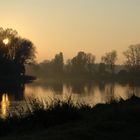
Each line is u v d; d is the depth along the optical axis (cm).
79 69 18538
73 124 1572
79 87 9038
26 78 12094
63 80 15625
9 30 12125
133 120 1559
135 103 1978
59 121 1689
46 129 1574
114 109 1711
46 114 1708
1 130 1631
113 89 7675
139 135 1371
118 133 1402
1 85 9888
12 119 1750
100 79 16962
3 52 11512
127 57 15262
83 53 18488
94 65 18438
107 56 17362
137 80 14788
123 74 15662
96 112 1862
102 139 1325
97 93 5891
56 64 19300
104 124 1471
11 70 11419
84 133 1356
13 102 4319
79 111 1856
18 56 11906
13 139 1352
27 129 1641
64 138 1299
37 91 7056
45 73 18962
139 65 15112
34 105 1808
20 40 12262
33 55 12512
